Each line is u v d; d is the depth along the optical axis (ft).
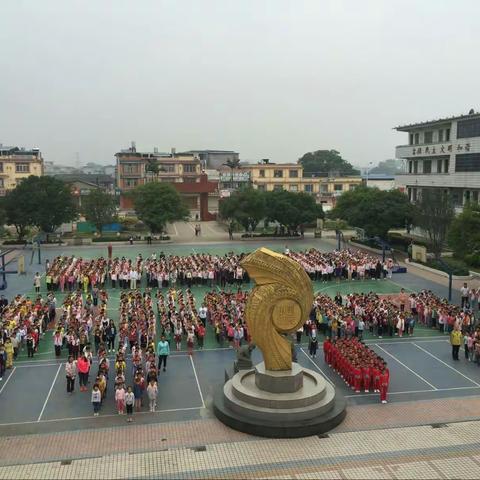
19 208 234.38
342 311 113.39
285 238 262.26
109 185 529.45
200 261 170.91
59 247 233.96
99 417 75.56
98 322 108.06
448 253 211.00
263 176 403.54
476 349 96.89
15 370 93.91
